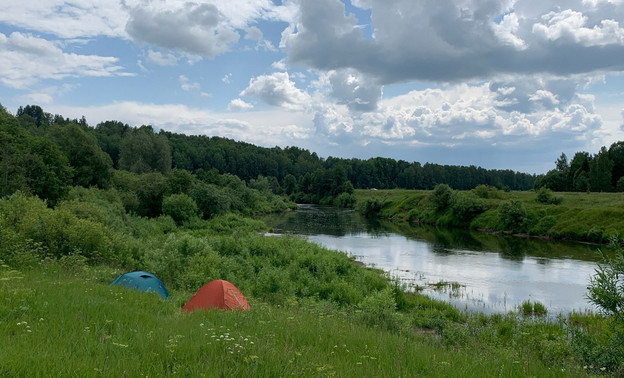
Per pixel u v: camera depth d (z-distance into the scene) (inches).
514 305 850.1
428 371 236.5
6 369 166.7
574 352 350.6
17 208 812.6
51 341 222.5
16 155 1526.8
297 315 450.3
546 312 799.7
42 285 420.8
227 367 197.5
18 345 203.0
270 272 856.3
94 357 201.0
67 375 168.7
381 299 612.1
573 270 1235.9
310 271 998.4
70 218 779.4
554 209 2169.0
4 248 603.5
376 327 480.7
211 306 434.9
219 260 842.8
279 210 3622.0
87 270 614.9
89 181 2230.6
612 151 3555.6
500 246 1732.3
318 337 306.5
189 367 189.0
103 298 395.2
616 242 361.4
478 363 273.7
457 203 2583.7
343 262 1051.9
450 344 425.4
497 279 1109.7
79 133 2306.8
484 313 787.4
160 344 232.5
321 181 5039.4
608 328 352.5
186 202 2076.8
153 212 2267.5
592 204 2253.9
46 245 711.7
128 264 822.5
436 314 690.2
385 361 246.1
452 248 1670.8
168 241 894.4
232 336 262.8
